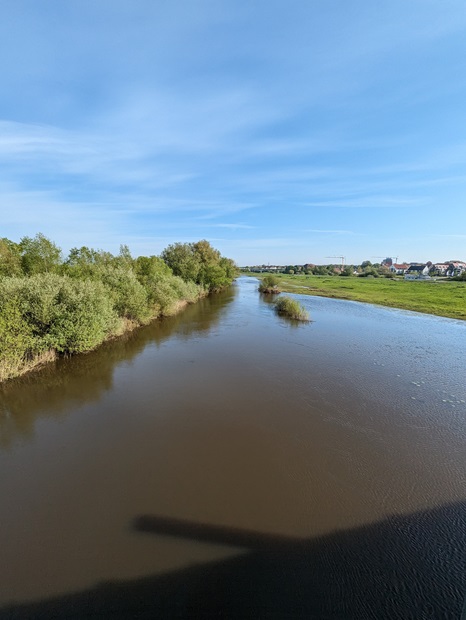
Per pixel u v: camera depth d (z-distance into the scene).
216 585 4.27
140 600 4.10
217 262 60.97
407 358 15.09
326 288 58.69
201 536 5.06
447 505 5.76
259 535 5.08
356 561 4.62
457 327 22.86
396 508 5.69
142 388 11.39
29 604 4.05
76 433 8.39
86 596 4.15
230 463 7.04
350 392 11.03
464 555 4.73
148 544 4.91
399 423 8.88
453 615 3.92
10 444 7.89
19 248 22.23
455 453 7.45
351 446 7.71
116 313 19.52
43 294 13.68
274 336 19.50
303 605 4.03
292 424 8.80
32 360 13.30
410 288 58.44
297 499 5.90
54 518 5.47
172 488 6.23
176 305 28.83
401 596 4.15
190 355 15.41
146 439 8.06
